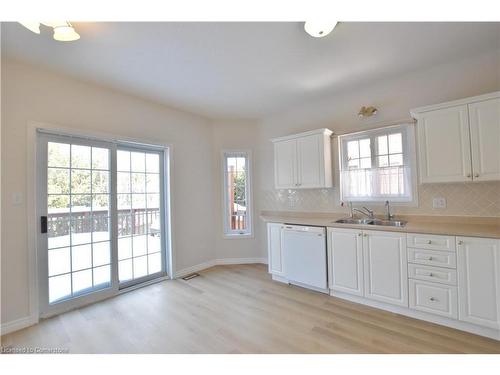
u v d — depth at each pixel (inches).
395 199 115.8
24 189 92.2
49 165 100.6
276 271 132.8
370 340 79.3
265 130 166.7
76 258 107.6
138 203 134.0
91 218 112.7
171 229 142.9
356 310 99.6
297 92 128.6
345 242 106.7
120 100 122.3
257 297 114.0
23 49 84.9
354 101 127.9
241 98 134.7
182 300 112.2
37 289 94.3
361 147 126.9
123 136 122.4
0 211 86.8
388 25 77.5
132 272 130.0
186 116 154.1
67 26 68.2
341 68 104.3
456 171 90.4
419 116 98.3
